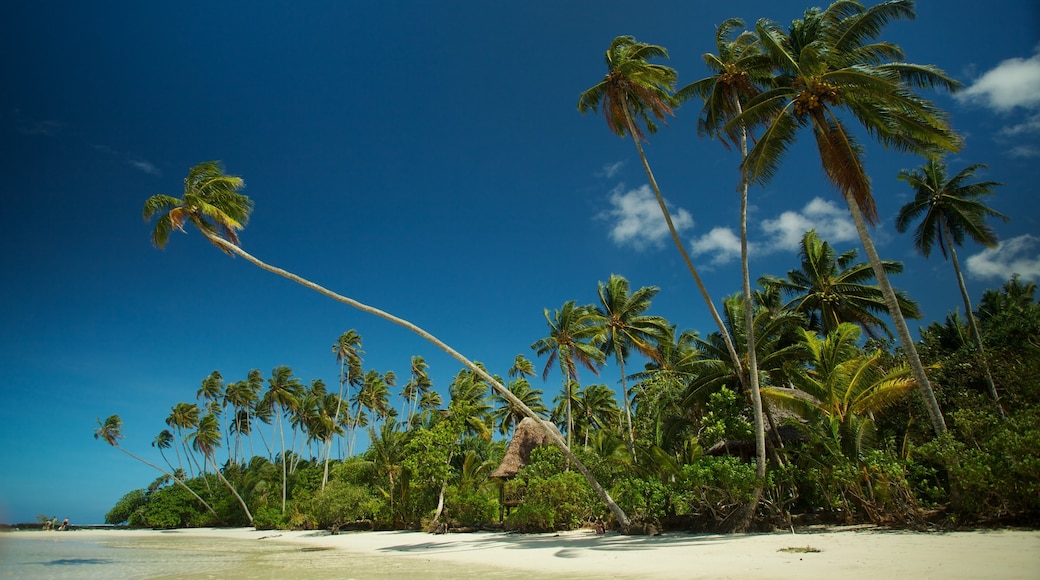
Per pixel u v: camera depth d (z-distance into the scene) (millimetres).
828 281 31328
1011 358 23766
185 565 21750
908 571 10828
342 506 42844
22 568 21969
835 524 21047
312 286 24250
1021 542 13586
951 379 25391
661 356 36656
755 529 20938
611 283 36406
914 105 17203
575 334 37406
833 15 20516
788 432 27547
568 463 32188
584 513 29359
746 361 26266
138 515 73875
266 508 59406
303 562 21594
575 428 53031
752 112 19797
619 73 23891
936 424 18031
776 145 18844
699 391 27312
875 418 26719
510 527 30984
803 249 32656
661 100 23953
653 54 24531
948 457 17297
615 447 32062
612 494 27453
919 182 27859
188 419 68875
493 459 53969
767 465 24562
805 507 23938
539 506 29266
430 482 37719
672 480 24812
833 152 18172
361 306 24406
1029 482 15781
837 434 20828
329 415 66875
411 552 24250
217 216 23094
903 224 29031
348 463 48781
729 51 23141
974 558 11773
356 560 21562
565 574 14086
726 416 23391
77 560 25328
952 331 31953
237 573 17984
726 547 16875
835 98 18750
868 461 19578
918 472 19422
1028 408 19531
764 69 22609
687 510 23250
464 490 37844
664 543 19484
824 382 23766
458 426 40719
